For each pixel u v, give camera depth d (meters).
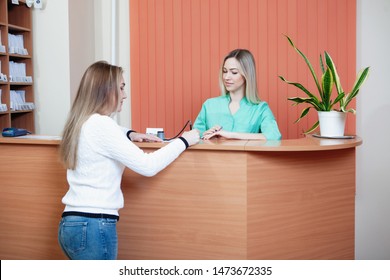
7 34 3.58
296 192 2.39
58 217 2.51
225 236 2.26
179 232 2.33
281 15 3.91
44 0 3.91
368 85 3.89
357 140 2.50
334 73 2.70
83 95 2.00
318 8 3.87
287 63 3.91
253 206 2.25
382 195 3.96
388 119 3.89
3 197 2.60
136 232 2.39
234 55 2.97
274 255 2.33
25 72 3.92
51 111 3.96
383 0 3.83
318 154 2.48
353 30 3.84
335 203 2.57
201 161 2.28
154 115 4.18
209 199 2.28
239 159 2.22
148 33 4.14
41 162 2.52
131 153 1.92
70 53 3.92
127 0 4.21
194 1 4.03
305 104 3.92
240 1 3.95
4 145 2.58
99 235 1.90
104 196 1.93
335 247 2.59
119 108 2.08
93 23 4.31
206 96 4.06
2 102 3.62
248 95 3.00
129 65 4.23
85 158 1.93
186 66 4.08
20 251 2.59
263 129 2.92
